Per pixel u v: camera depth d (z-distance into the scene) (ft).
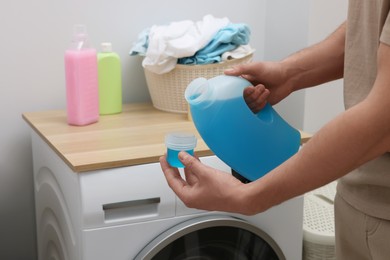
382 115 2.31
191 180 2.97
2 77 6.01
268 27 7.16
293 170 2.54
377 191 2.98
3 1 5.85
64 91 6.30
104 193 4.32
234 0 6.92
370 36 2.85
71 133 5.09
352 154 2.40
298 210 5.19
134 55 6.37
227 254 4.88
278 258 5.14
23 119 6.16
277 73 3.69
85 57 5.25
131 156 4.42
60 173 4.83
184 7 6.66
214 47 5.56
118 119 5.64
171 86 5.75
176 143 3.24
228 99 3.38
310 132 7.15
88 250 4.34
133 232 4.49
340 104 7.22
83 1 6.17
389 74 2.30
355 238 3.20
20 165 6.28
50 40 6.13
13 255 6.46
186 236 4.62
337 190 3.35
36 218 6.15
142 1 6.42
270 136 3.50
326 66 3.69
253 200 2.67
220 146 3.40
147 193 4.48
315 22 6.66
